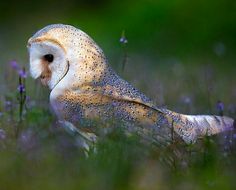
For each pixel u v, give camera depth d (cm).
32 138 1159
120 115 1155
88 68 1178
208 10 3469
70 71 1179
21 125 1248
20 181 972
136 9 3619
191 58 3052
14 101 1445
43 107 1429
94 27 3800
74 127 1188
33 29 3878
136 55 2912
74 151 1130
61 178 973
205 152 1122
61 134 1290
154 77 2094
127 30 3516
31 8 4169
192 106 1567
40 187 954
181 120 1173
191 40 3359
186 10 3484
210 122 1195
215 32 3384
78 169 1008
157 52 2959
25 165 1029
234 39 3359
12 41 3450
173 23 3469
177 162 1093
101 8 3994
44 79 1226
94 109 1167
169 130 1147
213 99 1742
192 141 1156
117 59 2609
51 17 4091
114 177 980
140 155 1073
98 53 1191
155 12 3538
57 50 1183
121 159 1034
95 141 1166
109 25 3706
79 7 4094
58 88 1186
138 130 1136
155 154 1102
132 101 1163
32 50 1204
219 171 1076
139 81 1814
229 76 2480
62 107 1186
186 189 977
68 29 1190
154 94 1567
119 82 1192
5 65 2111
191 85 1934
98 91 1171
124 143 1091
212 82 1839
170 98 1739
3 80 1730
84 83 1176
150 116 1159
